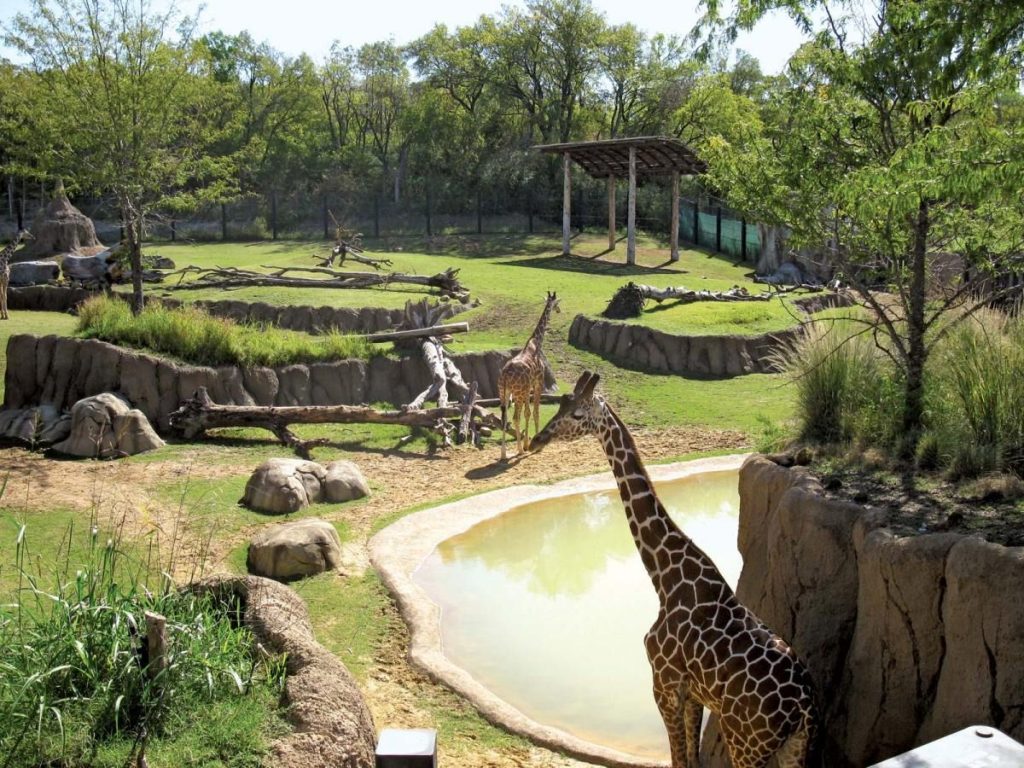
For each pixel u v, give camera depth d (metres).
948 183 5.90
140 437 13.37
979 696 4.77
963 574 4.90
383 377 15.98
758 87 11.18
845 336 8.80
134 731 5.34
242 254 32.47
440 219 42.88
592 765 6.27
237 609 6.84
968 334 7.97
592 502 12.00
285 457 13.29
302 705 5.49
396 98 53.78
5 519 10.14
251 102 50.22
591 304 21.70
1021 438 6.71
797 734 4.85
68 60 18.50
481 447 14.34
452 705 7.02
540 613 8.85
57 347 14.59
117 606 5.93
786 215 8.20
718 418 15.54
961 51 7.12
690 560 5.38
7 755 5.01
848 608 5.75
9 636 5.76
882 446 7.26
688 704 5.46
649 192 41.94
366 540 10.38
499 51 45.12
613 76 44.06
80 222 28.89
